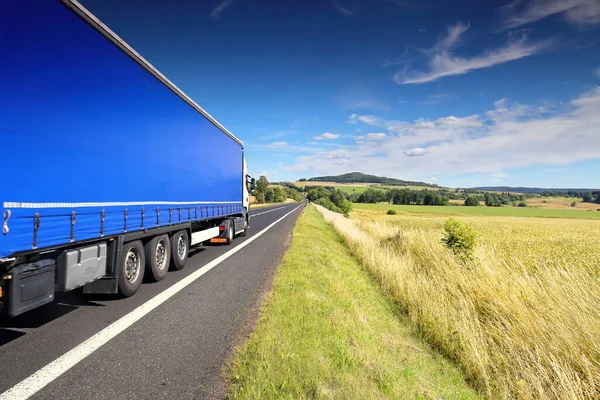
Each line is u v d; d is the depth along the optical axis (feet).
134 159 18.78
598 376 15.67
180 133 25.14
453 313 22.41
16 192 11.29
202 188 30.30
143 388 10.18
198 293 20.51
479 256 35.96
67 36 13.51
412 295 26.66
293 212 141.90
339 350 13.38
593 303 20.03
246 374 11.01
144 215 20.01
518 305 21.50
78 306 17.56
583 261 48.67
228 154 39.68
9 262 11.68
